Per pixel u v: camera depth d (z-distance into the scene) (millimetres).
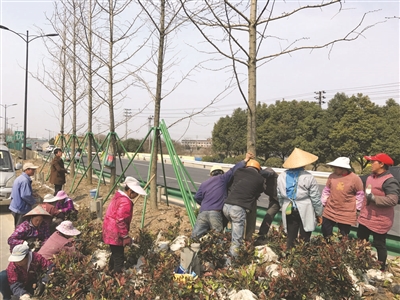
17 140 46500
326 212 4980
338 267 3783
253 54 5238
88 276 4176
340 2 4750
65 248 4887
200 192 5414
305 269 3809
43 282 4379
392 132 28203
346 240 4539
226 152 42969
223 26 4898
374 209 4590
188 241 4840
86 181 12609
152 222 7164
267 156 36656
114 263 4562
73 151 14258
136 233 6164
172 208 8305
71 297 3900
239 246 4629
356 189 4727
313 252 4352
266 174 5637
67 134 16609
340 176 4867
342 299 3766
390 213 4543
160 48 7824
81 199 10336
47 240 4992
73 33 12023
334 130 30547
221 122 42500
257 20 5125
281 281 3779
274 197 5648
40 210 5422
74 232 5008
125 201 4477
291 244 4727
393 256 5363
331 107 32375
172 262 4250
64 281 4242
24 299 4195
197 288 3889
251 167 5012
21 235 5254
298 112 34031
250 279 3971
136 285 4184
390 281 4391
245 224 5453
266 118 37031
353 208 4742
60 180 9633
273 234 5434
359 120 28828
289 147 33750
